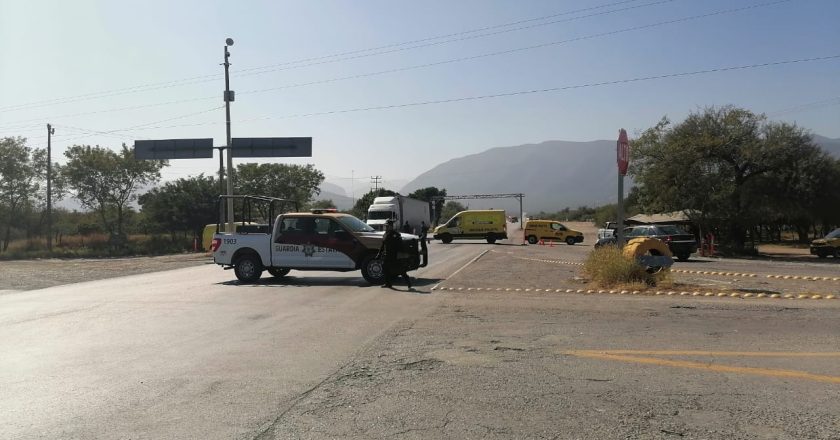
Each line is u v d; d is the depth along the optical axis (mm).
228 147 36219
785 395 5441
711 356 6973
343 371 6555
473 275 17812
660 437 4488
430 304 11664
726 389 5656
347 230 16141
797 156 38844
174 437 4648
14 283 18375
